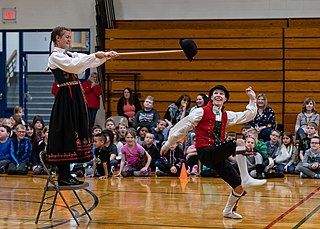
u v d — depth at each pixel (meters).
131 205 6.23
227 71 12.81
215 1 13.05
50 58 5.20
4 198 6.85
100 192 7.38
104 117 13.32
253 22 12.93
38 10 13.86
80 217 5.48
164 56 13.00
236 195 5.30
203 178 9.27
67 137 5.15
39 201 6.59
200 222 5.18
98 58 5.19
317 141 9.37
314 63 12.56
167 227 4.93
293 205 6.23
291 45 12.62
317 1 12.73
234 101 12.78
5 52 14.08
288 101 12.61
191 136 9.98
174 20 13.22
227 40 12.80
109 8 13.34
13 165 10.09
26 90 14.16
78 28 13.66
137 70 13.07
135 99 12.37
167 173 9.62
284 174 9.95
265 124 10.77
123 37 13.07
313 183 8.55
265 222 5.18
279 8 12.85
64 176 5.34
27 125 10.64
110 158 10.02
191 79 12.94
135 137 9.64
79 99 5.27
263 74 12.70
